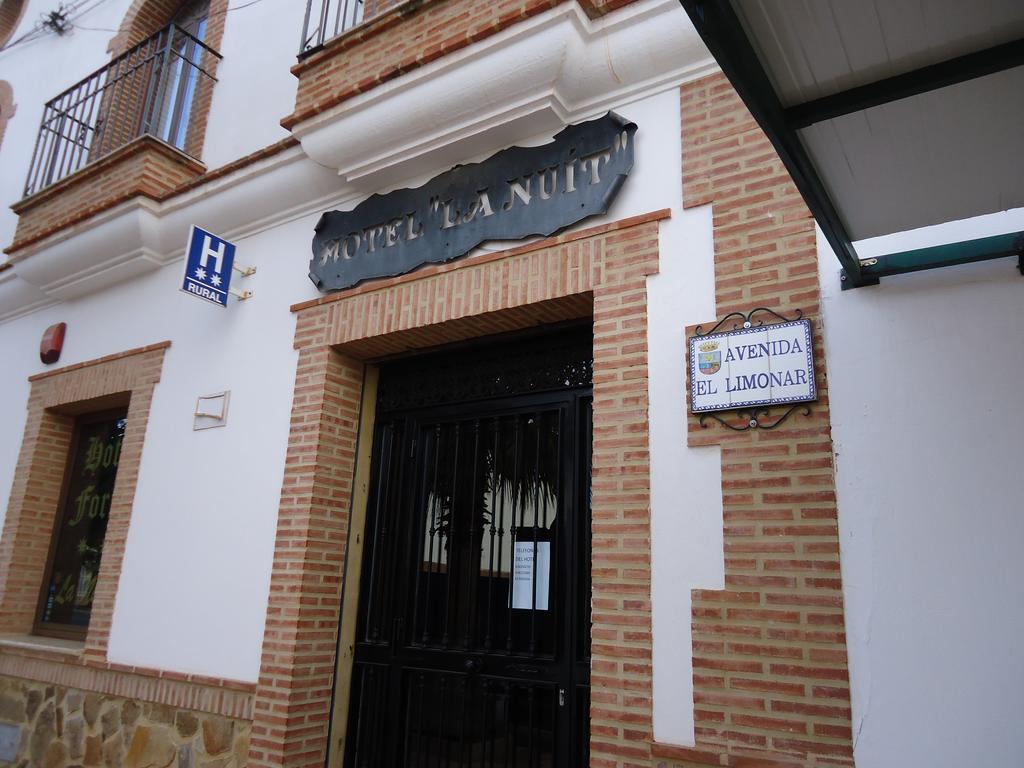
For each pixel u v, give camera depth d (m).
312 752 4.54
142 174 6.24
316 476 4.84
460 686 4.44
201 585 5.18
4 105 9.45
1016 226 3.10
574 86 4.21
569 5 3.93
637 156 4.02
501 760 4.17
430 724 4.50
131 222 6.22
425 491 4.96
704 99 3.90
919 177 2.75
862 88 2.35
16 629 6.73
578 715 3.96
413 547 4.89
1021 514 2.77
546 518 4.38
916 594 2.88
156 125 6.47
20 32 9.75
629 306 3.81
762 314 3.44
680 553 3.38
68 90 7.41
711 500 3.37
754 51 2.20
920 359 3.08
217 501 5.30
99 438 7.15
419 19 4.68
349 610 4.91
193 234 5.30
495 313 4.32
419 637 4.70
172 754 4.95
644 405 3.64
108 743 5.34
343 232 5.14
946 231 3.21
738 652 3.14
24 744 5.90
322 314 5.14
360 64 4.88
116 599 5.64
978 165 2.67
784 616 3.09
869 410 3.12
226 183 5.71
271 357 5.35
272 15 6.73
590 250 4.02
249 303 5.62
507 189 4.40
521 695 4.21
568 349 4.57
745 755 3.03
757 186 3.62
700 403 3.46
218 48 7.10
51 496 7.15
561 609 4.17
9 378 7.72
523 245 4.27
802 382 3.25
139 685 5.25
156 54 6.60
